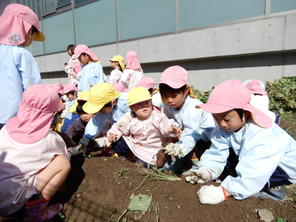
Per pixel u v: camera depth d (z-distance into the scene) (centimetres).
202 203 191
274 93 491
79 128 356
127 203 205
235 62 586
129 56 538
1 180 183
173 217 187
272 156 177
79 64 648
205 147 293
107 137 287
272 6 507
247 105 180
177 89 237
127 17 748
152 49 703
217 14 579
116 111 315
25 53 248
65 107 476
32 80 253
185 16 629
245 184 178
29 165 188
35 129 189
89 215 206
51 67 1068
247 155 181
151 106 266
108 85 288
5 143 188
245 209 188
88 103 284
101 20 820
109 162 271
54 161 199
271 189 210
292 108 476
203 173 210
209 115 266
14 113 246
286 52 516
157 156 268
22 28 246
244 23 539
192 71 659
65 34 964
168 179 228
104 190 224
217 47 585
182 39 638
